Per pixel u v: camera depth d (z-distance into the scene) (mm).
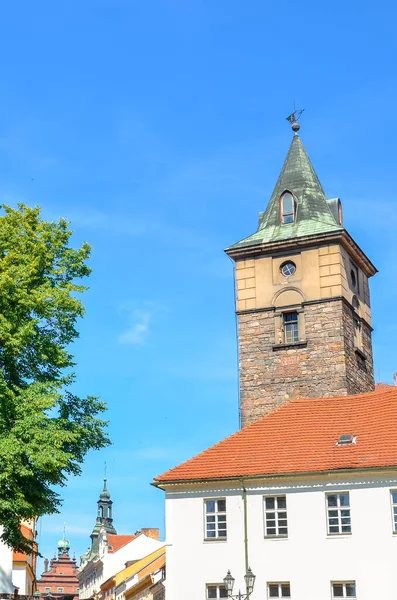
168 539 46906
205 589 45594
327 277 59812
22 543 39531
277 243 61156
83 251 43094
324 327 59094
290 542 44812
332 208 63312
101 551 134750
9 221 42000
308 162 65062
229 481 46688
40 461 36938
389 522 43469
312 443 47906
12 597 45344
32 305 39531
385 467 43938
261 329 60781
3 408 37781
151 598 79625
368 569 43156
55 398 38469
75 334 41750
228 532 46031
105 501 150000
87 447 40562
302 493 45312
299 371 59000
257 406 59500
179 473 47812
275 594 44438
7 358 39625
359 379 60562
